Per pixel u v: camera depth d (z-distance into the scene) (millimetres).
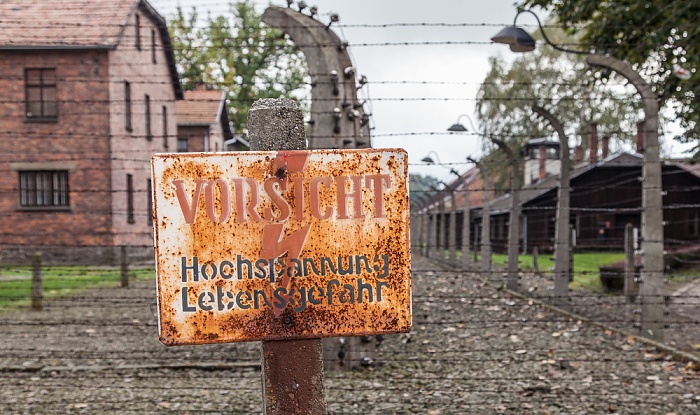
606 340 8516
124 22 23078
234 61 38594
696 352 7699
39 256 11891
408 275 2662
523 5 14617
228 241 2584
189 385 6355
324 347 7109
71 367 7082
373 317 2650
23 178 22500
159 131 28031
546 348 8016
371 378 6633
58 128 22453
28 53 22219
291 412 2730
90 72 22375
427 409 5512
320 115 7156
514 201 14242
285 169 2600
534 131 35562
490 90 36000
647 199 8320
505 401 5707
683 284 16047
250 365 7082
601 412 5414
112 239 22219
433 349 8102
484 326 9477
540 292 14664
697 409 5445
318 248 2625
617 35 13742
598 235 33812
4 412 5531
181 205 2561
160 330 2553
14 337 9219
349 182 2631
